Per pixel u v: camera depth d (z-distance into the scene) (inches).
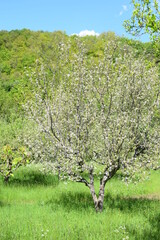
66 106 415.8
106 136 386.3
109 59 393.1
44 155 464.8
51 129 410.0
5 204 466.3
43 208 422.6
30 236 300.2
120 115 392.8
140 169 397.7
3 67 2091.5
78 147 396.2
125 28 343.3
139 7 329.1
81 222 350.0
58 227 327.3
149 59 371.9
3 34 2517.2
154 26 314.2
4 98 1604.3
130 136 408.5
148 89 431.5
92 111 411.5
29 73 415.8
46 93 408.8
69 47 387.2
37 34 2373.3
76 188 572.1
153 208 434.3
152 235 314.0
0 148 722.2
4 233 309.4
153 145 431.2
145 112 445.1
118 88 403.2
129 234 312.7
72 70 401.7
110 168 393.7
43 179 653.3
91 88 406.3
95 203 412.2
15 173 719.1
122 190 577.3
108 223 346.0
